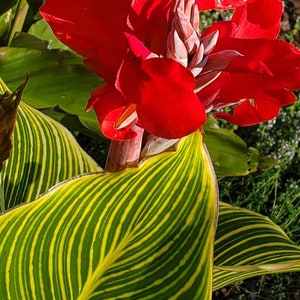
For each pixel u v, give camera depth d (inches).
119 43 17.7
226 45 17.8
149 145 20.7
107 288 21.4
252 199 46.1
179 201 20.2
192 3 17.6
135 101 16.1
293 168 50.1
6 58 37.1
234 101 18.5
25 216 20.0
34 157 28.4
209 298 20.5
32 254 20.8
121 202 20.3
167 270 20.8
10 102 17.5
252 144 50.7
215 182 19.7
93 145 47.2
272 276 44.9
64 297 21.5
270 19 18.7
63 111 37.8
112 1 17.5
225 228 27.1
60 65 37.1
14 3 38.4
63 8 17.7
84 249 21.0
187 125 15.8
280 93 17.6
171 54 17.3
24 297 21.3
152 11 17.5
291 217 45.0
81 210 20.3
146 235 20.7
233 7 18.5
